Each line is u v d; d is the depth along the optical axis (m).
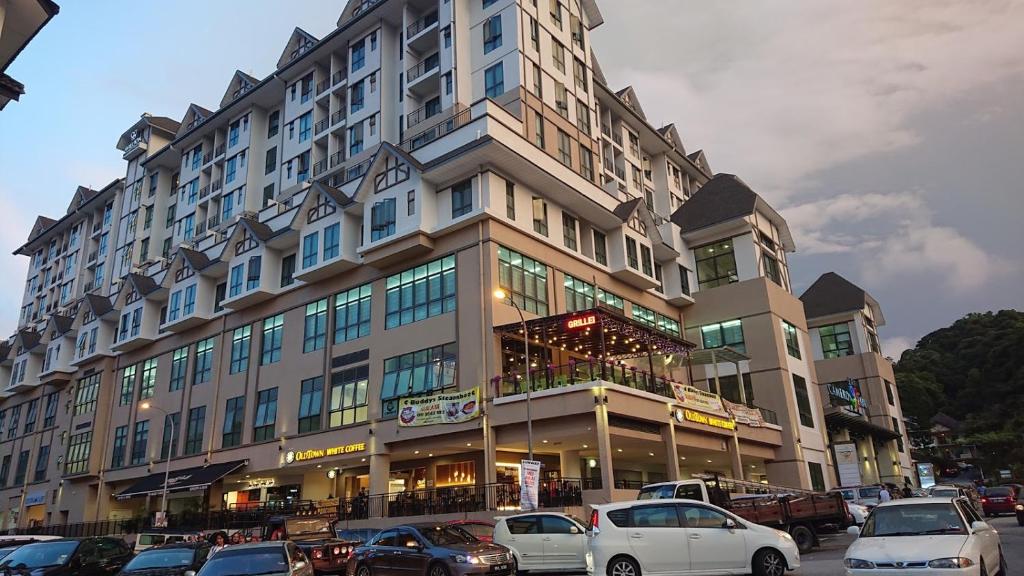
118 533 44.22
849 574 11.26
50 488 54.00
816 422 45.53
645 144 56.50
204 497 41.16
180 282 48.22
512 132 34.62
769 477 41.22
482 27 40.12
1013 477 71.44
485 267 32.00
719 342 45.50
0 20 14.09
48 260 74.25
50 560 17.08
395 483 36.41
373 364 35.00
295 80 51.66
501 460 33.22
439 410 30.86
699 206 50.19
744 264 46.44
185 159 59.38
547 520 19.12
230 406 42.03
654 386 31.62
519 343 32.88
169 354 48.22
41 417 59.31
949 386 96.50
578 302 37.22
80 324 56.97
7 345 70.56
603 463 26.94
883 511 12.44
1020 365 85.81
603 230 41.41
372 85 45.31
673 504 14.59
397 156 35.72
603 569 14.14
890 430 56.12
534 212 35.94
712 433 34.84
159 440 46.12
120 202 64.56
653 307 44.19
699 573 13.90
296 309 40.31
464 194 34.03
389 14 45.50
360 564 18.08
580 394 28.06
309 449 36.12
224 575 12.78
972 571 10.47
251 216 46.50
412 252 34.44
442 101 38.94
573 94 42.12
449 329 32.38
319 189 39.34
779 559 13.77
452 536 17.62
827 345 61.62
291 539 21.91
